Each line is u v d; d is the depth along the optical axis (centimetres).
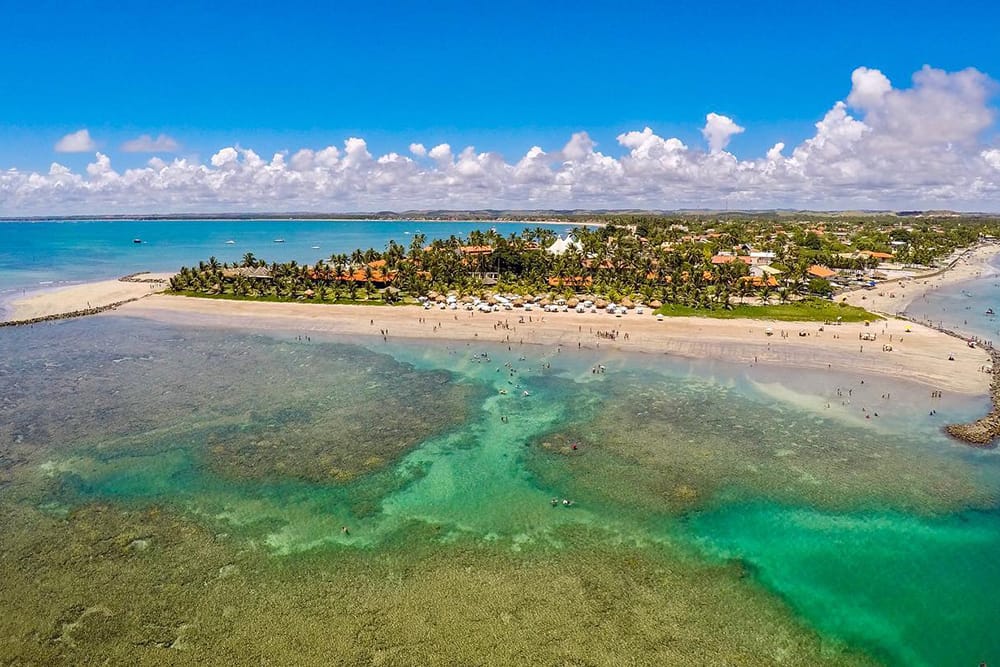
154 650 3403
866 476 5447
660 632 3578
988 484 5319
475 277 14875
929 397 7381
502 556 4275
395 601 3803
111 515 4769
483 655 3381
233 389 7744
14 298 14075
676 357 9150
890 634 3609
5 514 4772
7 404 7162
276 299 13450
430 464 5669
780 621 3688
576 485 5288
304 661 3331
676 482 5334
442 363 8938
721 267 14662
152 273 18575
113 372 8456
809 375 8231
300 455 5831
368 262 16688
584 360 9062
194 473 5462
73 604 3759
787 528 4650
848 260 18338
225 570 4091
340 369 8631
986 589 4006
